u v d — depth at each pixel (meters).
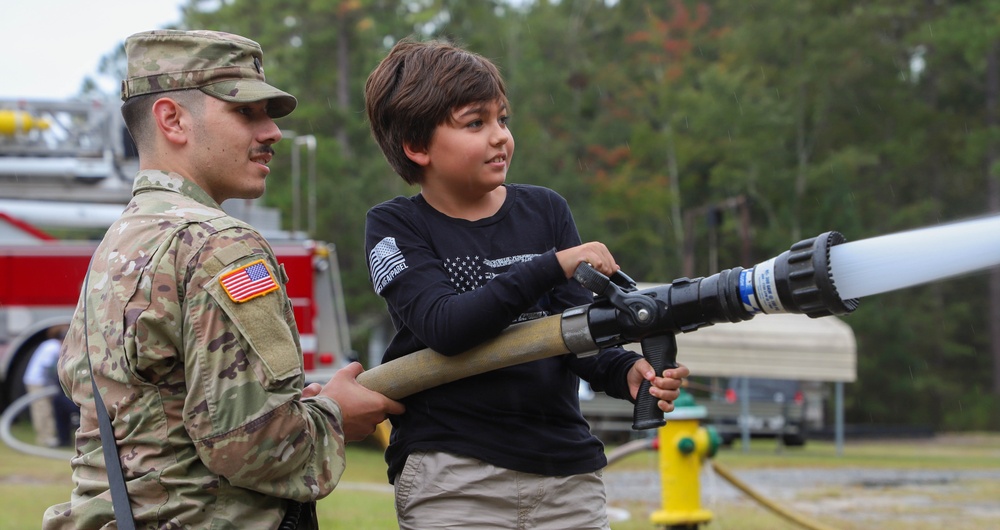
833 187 33.84
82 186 13.26
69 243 12.94
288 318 2.44
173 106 2.51
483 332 2.49
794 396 18.42
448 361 2.62
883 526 7.47
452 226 2.76
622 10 47.47
